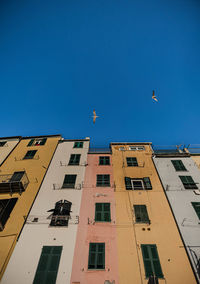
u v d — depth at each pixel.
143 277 9.55
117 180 16.08
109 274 9.71
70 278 9.53
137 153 19.64
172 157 18.52
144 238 11.41
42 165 18.11
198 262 9.59
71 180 16.14
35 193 14.80
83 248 10.92
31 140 22.52
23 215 12.87
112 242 11.24
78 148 20.91
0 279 9.42
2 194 14.65
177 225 11.99
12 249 10.78
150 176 16.34
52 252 10.66
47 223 12.41
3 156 19.55
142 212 13.04
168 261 10.14
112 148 20.70
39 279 9.45
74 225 12.27
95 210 13.31
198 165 17.27
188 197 13.98
